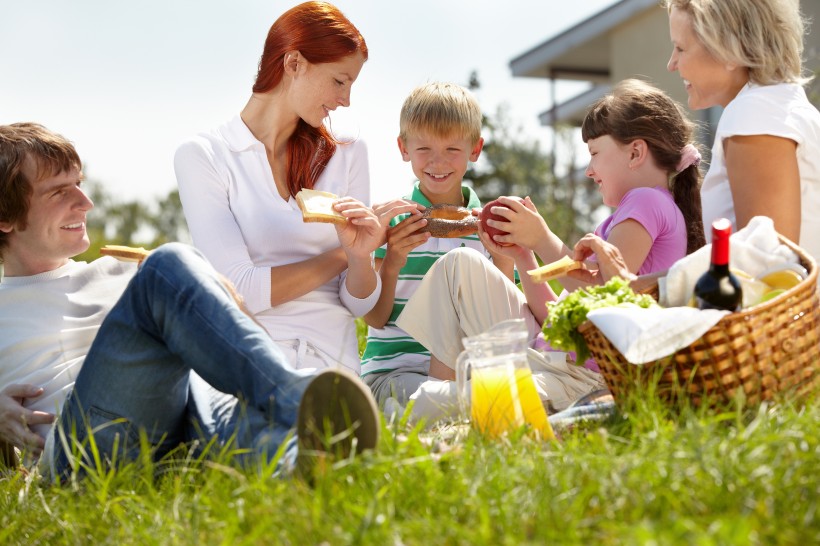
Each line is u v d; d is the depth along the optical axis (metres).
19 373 3.58
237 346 2.64
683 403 2.72
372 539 2.01
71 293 3.73
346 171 4.29
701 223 4.09
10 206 3.61
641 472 2.17
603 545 1.93
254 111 4.14
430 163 4.48
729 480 2.11
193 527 2.27
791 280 2.93
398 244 4.11
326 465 2.31
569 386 3.69
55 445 2.98
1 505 2.79
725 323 2.69
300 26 3.99
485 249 4.43
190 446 2.92
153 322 2.81
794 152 3.42
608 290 3.05
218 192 4.06
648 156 4.05
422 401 3.50
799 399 2.80
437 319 3.87
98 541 2.39
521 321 2.96
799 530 1.94
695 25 3.59
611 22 16.31
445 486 2.26
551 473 2.25
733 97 3.69
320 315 4.00
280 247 4.07
